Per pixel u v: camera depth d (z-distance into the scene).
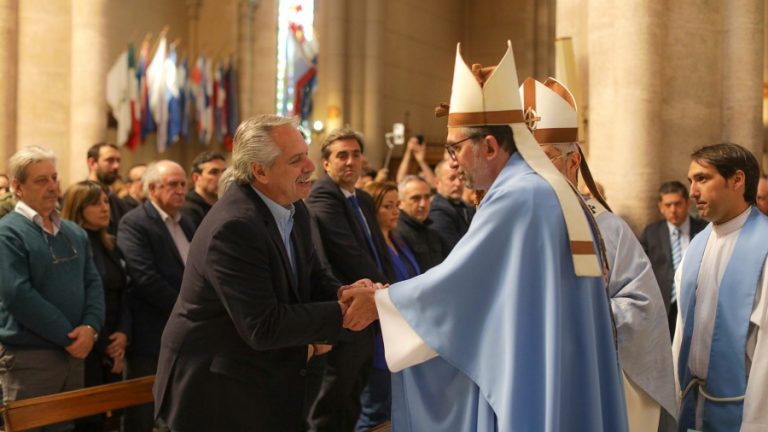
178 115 15.10
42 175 4.52
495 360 2.53
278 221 3.10
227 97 17.30
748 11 5.78
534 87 3.11
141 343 5.12
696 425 3.43
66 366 4.59
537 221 2.53
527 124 2.91
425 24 19.48
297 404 3.06
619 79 5.78
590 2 5.96
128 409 4.93
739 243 3.33
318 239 4.52
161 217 5.27
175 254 5.21
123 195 8.15
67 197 5.20
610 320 2.68
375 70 17.69
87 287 4.82
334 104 17.52
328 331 2.95
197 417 2.95
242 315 2.82
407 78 18.91
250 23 17.89
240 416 2.96
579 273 2.51
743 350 3.26
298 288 3.17
